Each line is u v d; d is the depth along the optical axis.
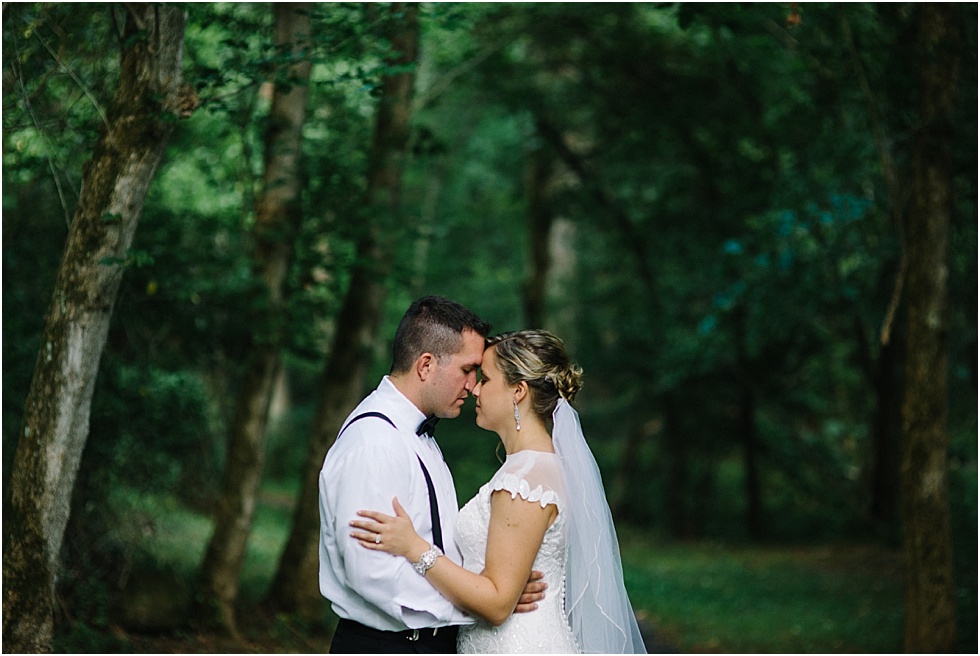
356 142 8.45
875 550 14.63
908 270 7.03
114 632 6.80
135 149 4.29
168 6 4.33
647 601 10.74
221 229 7.89
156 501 7.86
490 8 11.10
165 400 7.55
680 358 14.83
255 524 13.44
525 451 3.52
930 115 6.84
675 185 14.58
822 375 17.36
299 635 8.00
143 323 7.41
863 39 7.68
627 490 18.69
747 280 11.52
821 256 10.87
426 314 3.51
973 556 8.88
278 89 5.25
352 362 8.57
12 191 6.65
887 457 14.94
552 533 3.49
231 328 7.77
